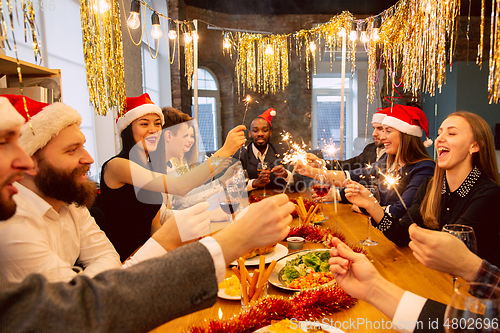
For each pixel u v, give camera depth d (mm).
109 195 1281
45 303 379
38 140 805
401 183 1910
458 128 1272
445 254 694
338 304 822
